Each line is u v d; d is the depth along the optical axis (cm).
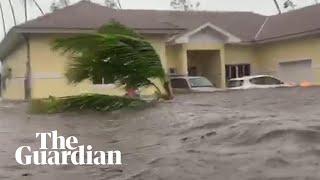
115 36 1326
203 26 3303
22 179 527
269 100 1402
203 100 1535
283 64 3428
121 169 553
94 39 1318
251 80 2772
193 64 3541
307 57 3238
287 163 501
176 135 753
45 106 1380
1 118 1258
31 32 2709
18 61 3095
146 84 1413
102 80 1389
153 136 766
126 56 1339
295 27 3328
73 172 553
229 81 2981
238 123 772
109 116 1145
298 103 1218
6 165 600
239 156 550
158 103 1348
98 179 514
